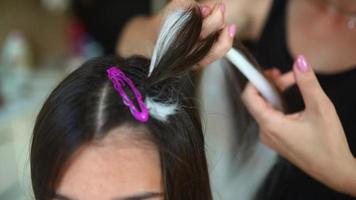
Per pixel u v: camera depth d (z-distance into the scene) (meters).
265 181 0.76
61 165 0.50
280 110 0.65
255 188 0.76
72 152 0.50
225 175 0.78
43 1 2.15
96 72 0.53
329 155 0.56
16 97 1.73
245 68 0.60
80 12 1.98
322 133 0.55
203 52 0.51
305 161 0.59
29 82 1.88
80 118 0.50
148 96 0.52
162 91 0.53
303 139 0.57
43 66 2.15
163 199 0.53
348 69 0.68
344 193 0.64
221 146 0.77
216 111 0.75
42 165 0.53
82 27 2.00
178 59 0.51
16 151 1.63
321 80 0.69
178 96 0.54
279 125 0.58
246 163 0.77
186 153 0.54
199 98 0.68
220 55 0.52
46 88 1.81
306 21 0.76
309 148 0.57
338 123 0.55
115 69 0.53
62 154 0.50
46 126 0.52
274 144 0.62
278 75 0.68
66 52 2.16
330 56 0.71
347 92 0.67
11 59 2.02
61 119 0.51
